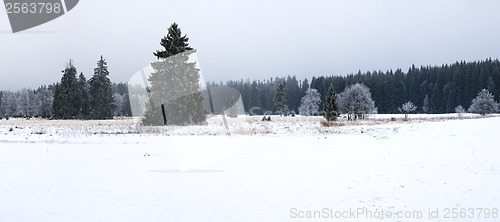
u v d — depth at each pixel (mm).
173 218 5773
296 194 7340
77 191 7402
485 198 6562
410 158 11219
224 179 8664
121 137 18094
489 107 67812
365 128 22922
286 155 12625
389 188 7664
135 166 10375
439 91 107500
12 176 8875
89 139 17547
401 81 114625
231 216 5918
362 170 9750
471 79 102625
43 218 5637
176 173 9336
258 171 9711
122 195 7125
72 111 62469
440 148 12656
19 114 81562
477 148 11867
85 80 64938
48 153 13000
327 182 8383
